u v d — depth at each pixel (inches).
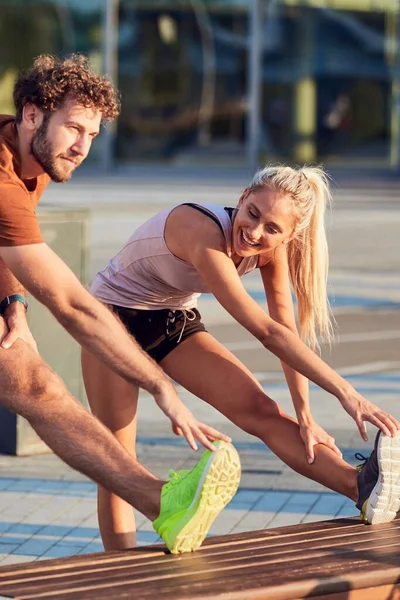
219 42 1665.8
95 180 1469.0
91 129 197.2
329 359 511.2
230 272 221.3
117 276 243.9
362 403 213.9
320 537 211.0
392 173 1669.5
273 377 475.2
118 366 196.2
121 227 934.4
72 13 1670.8
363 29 1675.7
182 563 193.2
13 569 188.7
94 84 195.3
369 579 188.2
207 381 237.1
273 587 180.2
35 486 341.4
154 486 198.8
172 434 392.5
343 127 1700.3
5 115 205.5
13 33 1679.4
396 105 1690.5
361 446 372.5
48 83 192.9
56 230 378.3
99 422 201.2
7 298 223.0
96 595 173.6
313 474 227.6
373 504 216.2
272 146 1689.2
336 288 702.5
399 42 1676.9
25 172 201.6
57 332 384.5
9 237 191.2
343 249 860.6
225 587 179.2
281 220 217.9
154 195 1239.5
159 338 241.4
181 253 229.1
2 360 197.3
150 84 1683.1
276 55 1669.5
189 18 1664.6
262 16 1657.2
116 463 198.4
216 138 1690.5
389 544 206.2
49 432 197.5
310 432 228.8
